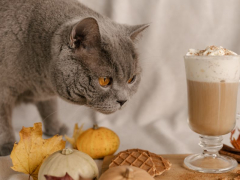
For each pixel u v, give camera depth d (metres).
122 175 0.41
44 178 0.43
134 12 0.76
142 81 0.78
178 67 0.78
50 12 0.55
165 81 0.78
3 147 0.58
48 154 0.48
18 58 0.55
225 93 0.46
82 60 0.47
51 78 0.51
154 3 0.76
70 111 0.73
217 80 0.45
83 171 0.43
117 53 0.48
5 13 0.55
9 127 0.59
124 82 0.50
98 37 0.47
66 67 0.48
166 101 0.78
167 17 0.77
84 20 0.45
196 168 0.48
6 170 0.52
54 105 0.66
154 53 0.78
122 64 0.48
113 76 0.48
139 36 0.56
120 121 0.75
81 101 0.51
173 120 0.74
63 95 0.51
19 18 0.55
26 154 0.47
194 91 0.47
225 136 0.66
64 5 0.56
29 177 0.47
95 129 0.56
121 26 0.56
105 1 0.75
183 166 0.49
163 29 0.77
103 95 0.49
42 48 0.53
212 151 0.50
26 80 0.57
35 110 0.76
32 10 0.55
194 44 0.77
